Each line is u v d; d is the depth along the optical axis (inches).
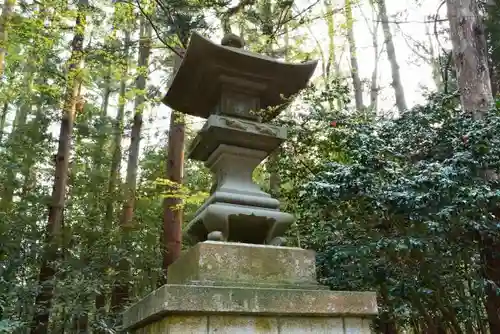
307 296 100.8
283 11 323.0
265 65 131.7
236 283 103.5
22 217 354.6
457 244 183.5
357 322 105.0
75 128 471.2
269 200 124.2
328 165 198.1
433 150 202.1
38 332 316.2
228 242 109.9
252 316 96.1
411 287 180.9
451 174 166.6
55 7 324.8
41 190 457.7
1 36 314.5
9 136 438.6
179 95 146.9
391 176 180.7
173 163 387.5
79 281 331.0
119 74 379.2
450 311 193.5
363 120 225.0
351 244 192.4
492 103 224.5
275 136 129.0
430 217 171.6
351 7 320.5
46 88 354.9
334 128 227.6
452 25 262.8
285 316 99.1
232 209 116.1
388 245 171.5
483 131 177.2
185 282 108.7
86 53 351.6
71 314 329.1
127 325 120.0
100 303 376.2
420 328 263.9
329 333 101.4
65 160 386.0
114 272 357.1
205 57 127.4
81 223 411.2
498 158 174.1
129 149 441.1
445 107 215.2
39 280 331.9
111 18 343.0
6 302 284.4
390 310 211.8
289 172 258.7
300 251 113.7
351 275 190.4
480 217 176.6
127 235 373.7
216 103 143.3
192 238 129.6
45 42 329.7
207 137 129.9
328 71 354.9
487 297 202.4
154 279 373.7
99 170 474.3
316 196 184.7
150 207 458.6
